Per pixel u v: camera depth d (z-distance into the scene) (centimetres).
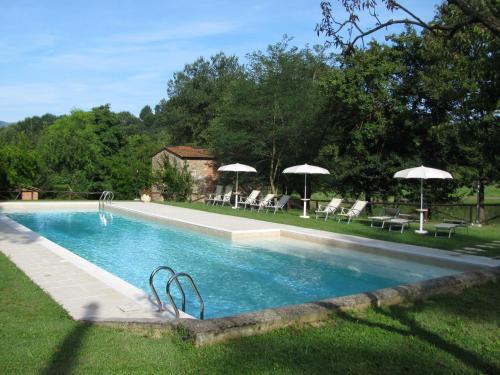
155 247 1316
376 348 443
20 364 376
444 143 1811
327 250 1247
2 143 2636
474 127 1311
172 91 4703
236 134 2323
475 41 796
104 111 3819
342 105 2025
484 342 468
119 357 398
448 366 407
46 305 588
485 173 1836
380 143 2000
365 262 1106
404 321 524
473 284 691
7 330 465
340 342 454
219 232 1454
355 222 1719
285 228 1494
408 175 1391
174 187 2738
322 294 856
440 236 1374
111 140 3762
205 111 4472
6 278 729
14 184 2464
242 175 2686
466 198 2825
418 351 439
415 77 1867
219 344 437
